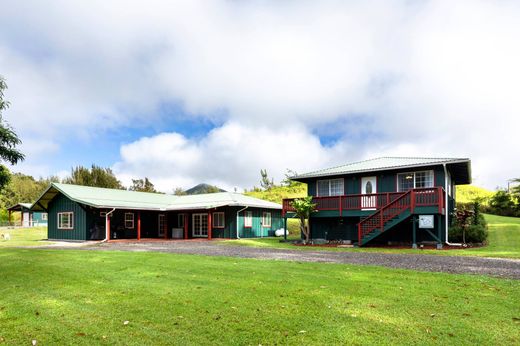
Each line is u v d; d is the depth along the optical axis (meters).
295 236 27.77
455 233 16.61
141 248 16.00
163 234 28.83
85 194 24.67
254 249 15.20
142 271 8.56
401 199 16.38
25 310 5.25
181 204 28.28
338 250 14.71
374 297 5.79
